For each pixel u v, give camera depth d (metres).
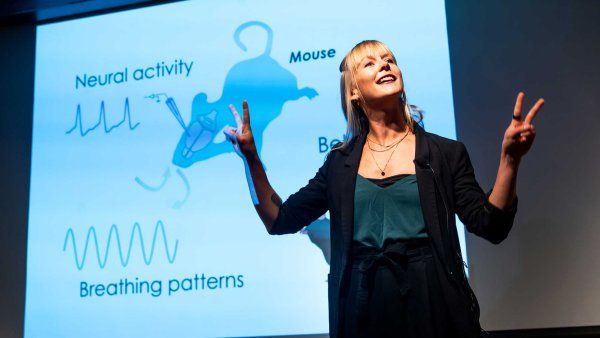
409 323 1.38
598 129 2.45
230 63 2.80
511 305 2.37
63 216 2.80
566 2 2.58
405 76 2.60
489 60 2.58
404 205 1.49
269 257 2.57
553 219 2.41
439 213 1.47
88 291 2.70
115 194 2.77
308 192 1.73
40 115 2.95
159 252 2.67
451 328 1.38
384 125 1.69
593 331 2.29
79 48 2.98
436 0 2.66
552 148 2.46
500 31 2.60
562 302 2.34
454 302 1.38
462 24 2.63
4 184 2.94
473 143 2.52
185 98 2.81
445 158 1.58
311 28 2.75
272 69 2.74
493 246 2.42
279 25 2.78
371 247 1.48
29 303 2.74
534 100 2.52
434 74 2.59
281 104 2.70
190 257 2.63
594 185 2.41
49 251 2.78
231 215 2.64
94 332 2.66
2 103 3.04
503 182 1.39
